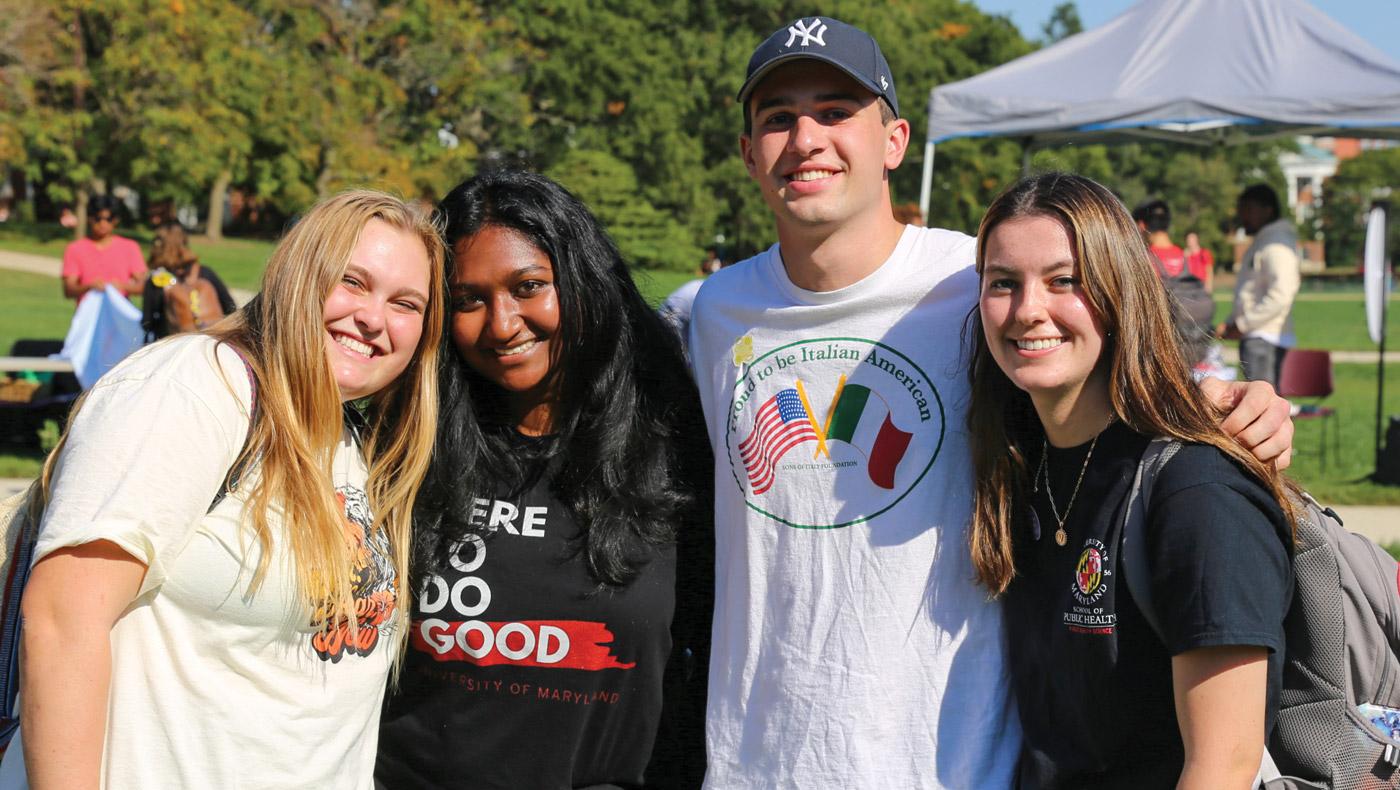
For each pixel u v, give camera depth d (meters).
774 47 2.39
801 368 2.45
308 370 2.09
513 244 2.47
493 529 2.49
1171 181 70.25
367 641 2.21
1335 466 9.54
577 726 2.47
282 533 2.03
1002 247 2.07
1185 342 2.11
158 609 1.96
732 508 2.50
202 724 1.97
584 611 2.46
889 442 2.37
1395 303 44.06
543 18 38.16
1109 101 8.47
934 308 2.39
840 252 2.41
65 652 1.83
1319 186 105.12
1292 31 8.41
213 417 1.97
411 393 2.37
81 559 1.85
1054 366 2.05
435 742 2.48
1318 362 9.40
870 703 2.29
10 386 9.30
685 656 2.57
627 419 2.52
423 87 36.47
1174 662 1.93
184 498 1.92
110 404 1.94
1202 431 1.96
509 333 2.48
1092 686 2.03
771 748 2.36
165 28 31.53
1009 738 2.27
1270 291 9.12
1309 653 2.18
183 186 34.16
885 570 2.33
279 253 2.12
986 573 2.22
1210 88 8.27
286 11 33.72
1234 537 1.88
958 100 8.98
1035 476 2.21
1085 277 2.01
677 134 37.66
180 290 7.91
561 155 37.47
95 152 33.06
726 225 40.09
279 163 34.91
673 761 2.57
